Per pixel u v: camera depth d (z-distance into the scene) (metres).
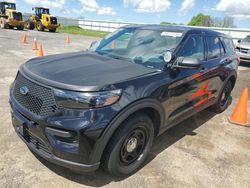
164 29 3.98
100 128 2.43
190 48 3.77
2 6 28.84
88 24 47.19
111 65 3.15
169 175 3.09
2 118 4.23
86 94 2.40
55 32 30.83
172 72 3.28
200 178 3.10
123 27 4.55
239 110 4.97
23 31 27.06
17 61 9.27
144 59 3.43
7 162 3.03
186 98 3.70
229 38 5.46
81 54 3.73
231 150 3.89
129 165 2.99
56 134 2.42
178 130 4.42
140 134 3.01
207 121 4.98
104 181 2.87
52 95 2.48
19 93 2.84
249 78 9.82
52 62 3.22
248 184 3.09
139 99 2.71
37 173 2.88
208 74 4.19
